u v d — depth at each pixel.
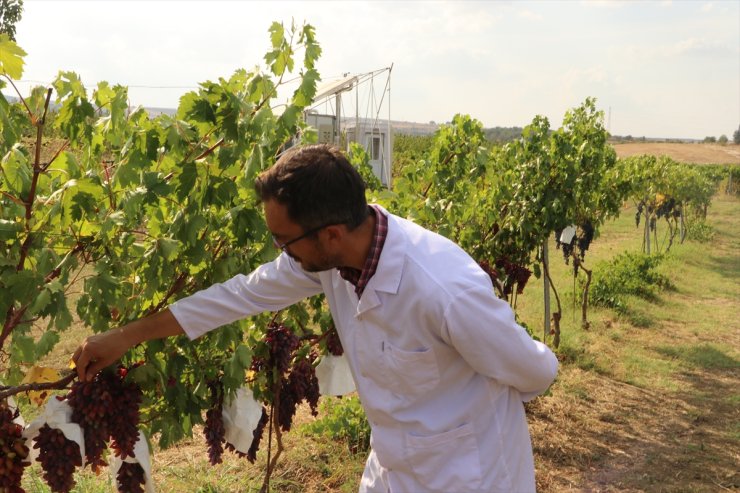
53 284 2.19
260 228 2.72
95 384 2.12
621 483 4.79
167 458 4.64
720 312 10.36
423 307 1.70
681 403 6.45
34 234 2.35
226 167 2.53
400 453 1.89
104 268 2.37
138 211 2.45
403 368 1.80
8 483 2.06
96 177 2.40
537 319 9.21
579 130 8.01
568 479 4.85
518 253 6.99
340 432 5.05
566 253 8.69
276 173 1.63
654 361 7.69
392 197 4.10
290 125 2.87
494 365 1.74
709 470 5.01
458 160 5.36
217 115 2.50
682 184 16.67
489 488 1.84
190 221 2.47
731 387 6.96
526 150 7.16
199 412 2.78
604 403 6.36
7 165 2.31
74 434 2.05
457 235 5.78
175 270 2.62
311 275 2.11
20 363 2.69
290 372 3.30
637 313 9.85
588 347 8.05
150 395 2.64
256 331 3.45
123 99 2.50
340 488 4.38
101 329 2.49
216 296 2.17
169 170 2.64
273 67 2.80
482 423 1.85
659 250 16.03
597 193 8.60
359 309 1.81
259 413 2.94
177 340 2.68
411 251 1.75
